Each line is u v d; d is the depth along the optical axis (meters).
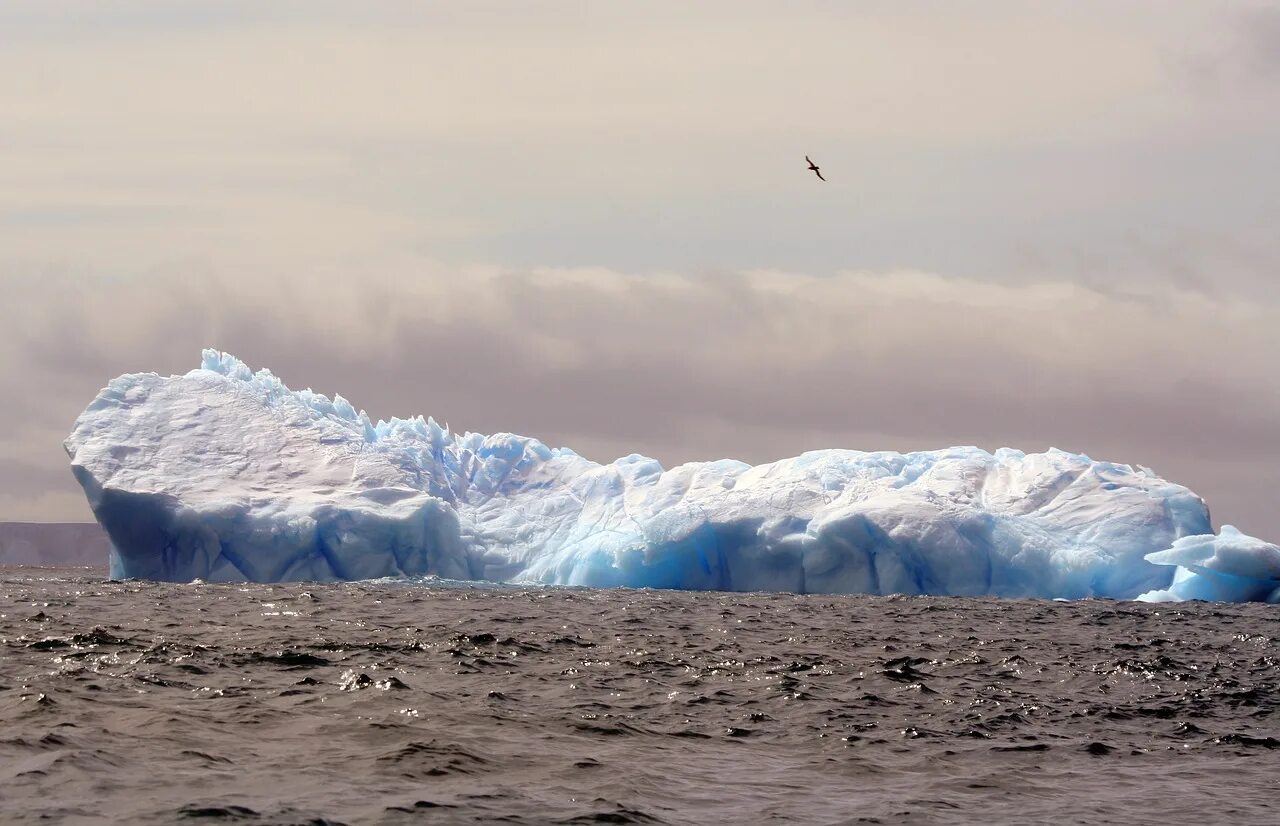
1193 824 23.44
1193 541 75.75
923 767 27.39
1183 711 35.12
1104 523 79.44
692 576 82.06
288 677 35.75
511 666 40.47
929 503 79.69
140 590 70.50
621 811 22.69
